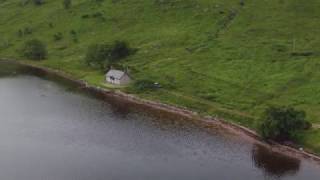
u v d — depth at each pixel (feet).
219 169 460.14
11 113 596.70
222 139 521.24
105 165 460.96
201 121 568.82
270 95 600.80
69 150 490.90
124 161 469.57
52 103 632.38
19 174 444.55
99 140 514.68
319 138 497.46
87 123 561.84
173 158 477.77
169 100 621.72
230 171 457.27
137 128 548.31
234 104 591.78
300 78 628.69
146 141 513.86
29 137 522.47
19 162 466.70
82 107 616.39
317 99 575.38
